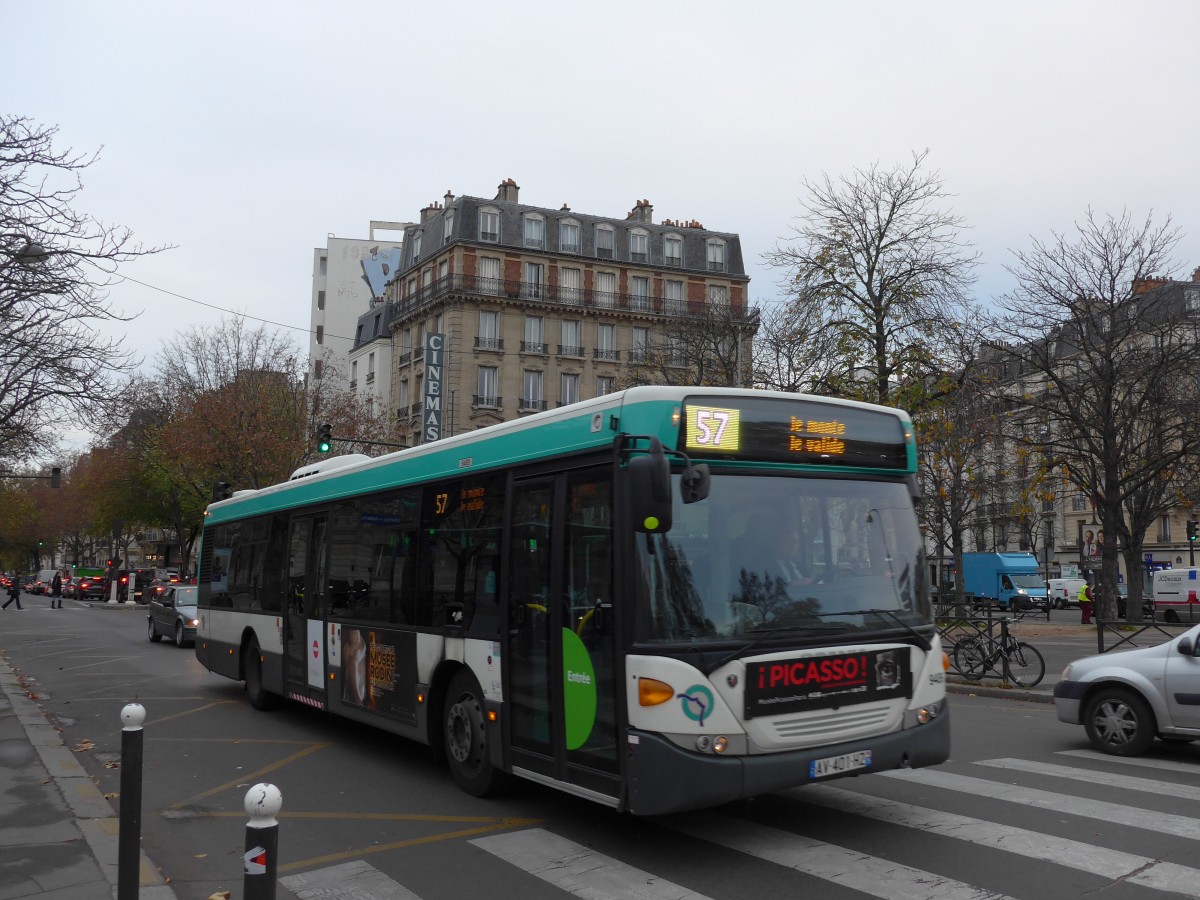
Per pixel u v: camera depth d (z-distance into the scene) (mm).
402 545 9055
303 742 10531
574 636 6488
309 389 48219
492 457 7711
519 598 7184
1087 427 28422
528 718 6988
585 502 6543
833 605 6359
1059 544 66625
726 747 5750
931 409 23875
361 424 46094
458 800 7738
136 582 59812
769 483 6398
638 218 65875
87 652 23109
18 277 12555
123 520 60844
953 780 8141
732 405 6359
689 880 5656
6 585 82750
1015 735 10750
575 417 6738
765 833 6574
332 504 10719
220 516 14828
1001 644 15617
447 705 8180
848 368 24703
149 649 23953
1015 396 29062
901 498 6965
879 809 7152
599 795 6133
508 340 59625
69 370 14102
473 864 6074
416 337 62844
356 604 9883
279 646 11891
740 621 5996
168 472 50344
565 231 62000
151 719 12336
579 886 5609
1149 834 6422
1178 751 9633
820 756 5988
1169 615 39688
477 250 59375
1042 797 7496
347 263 79250
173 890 5707
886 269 24969
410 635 8703
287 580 11789
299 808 7625
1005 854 6008
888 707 6379
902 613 6617
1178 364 27016
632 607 5934
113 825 6930
